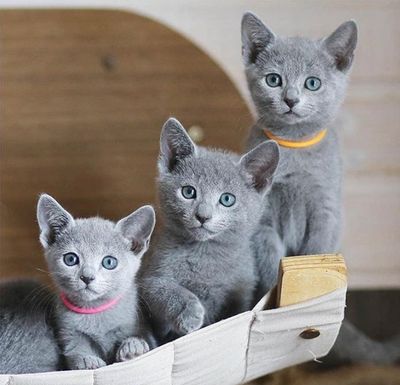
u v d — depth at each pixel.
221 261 0.74
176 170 0.73
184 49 1.05
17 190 1.05
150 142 1.05
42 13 1.04
